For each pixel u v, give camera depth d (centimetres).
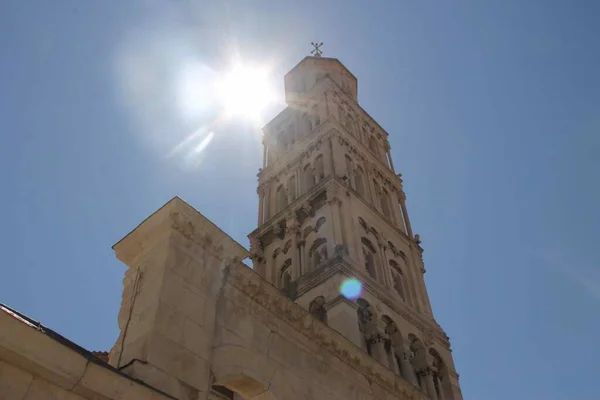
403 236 4616
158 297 1712
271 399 1922
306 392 2100
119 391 1364
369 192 4712
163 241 1884
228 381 1897
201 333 1783
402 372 3388
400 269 4300
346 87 6056
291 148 5109
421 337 3747
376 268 3978
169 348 1645
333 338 2362
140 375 1518
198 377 1677
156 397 1432
